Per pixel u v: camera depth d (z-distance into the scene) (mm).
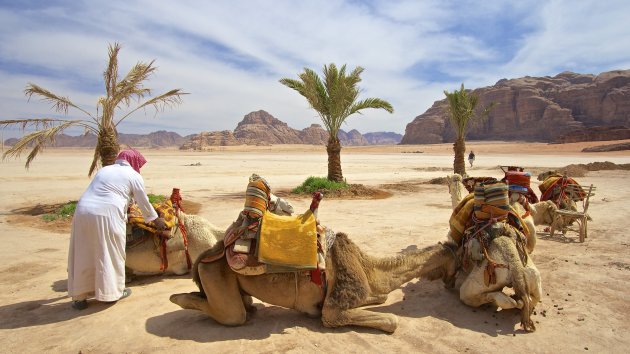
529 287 5316
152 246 7047
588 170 32188
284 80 20984
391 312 5926
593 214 12891
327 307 5227
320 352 4785
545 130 186000
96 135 15766
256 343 4965
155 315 5773
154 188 22250
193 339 5074
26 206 16047
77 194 19469
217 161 60656
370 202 16891
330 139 21719
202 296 5473
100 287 5879
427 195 19234
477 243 5844
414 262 5781
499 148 124688
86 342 5035
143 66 15219
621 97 174125
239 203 16484
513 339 5145
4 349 4883
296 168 42031
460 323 5582
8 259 8633
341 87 20344
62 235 10992
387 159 66500
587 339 5141
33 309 6039
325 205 16016
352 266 5301
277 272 5098
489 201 5945
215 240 7371
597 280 7047
